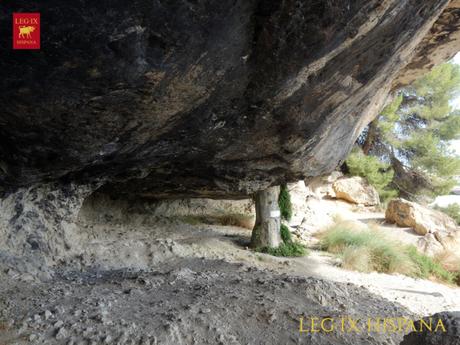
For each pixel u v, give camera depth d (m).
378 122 13.29
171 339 2.27
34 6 1.39
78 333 2.19
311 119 3.43
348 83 3.07
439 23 3.89
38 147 2.29
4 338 2.08
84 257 4.12
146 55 1.80
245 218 8.49
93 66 1.70
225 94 2.58
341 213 10.91
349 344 2.50
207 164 4.23
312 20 2.07
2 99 1.78
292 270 5.23
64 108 1.92
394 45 2.84
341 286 3.99
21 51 1.52
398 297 4.41
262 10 2.02
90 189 3.96
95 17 1.51
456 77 13.02
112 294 2.94
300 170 4.90
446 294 5.19
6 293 2.75
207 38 1.91
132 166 3.58
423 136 13.23
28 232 3.56
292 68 2.43
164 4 1.61
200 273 4.00
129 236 5.72
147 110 2.25
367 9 2.14
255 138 3.58
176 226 7.19
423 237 7.91
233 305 2.87
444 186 13.26
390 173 13.25
